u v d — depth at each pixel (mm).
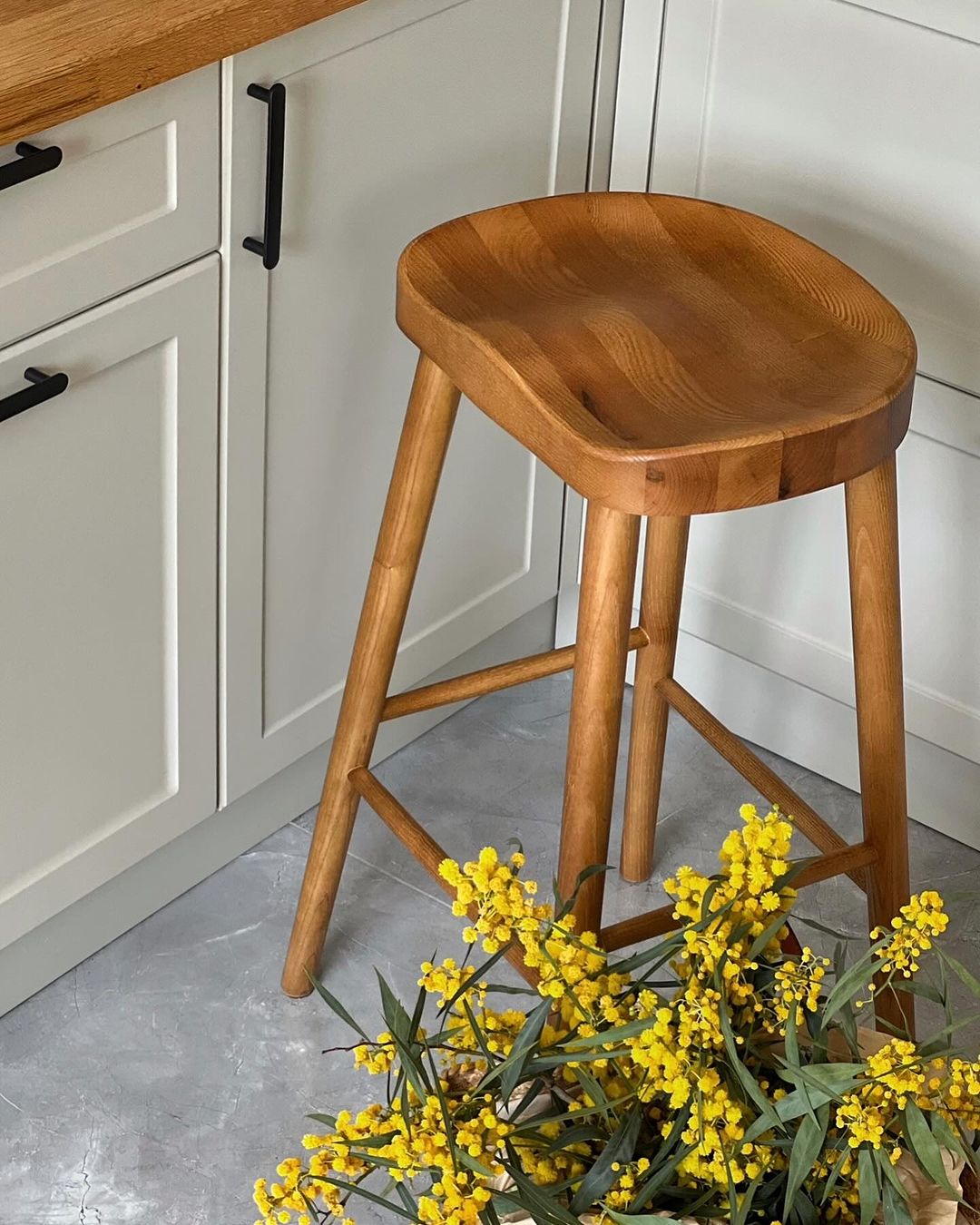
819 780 2092
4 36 1224
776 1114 1049
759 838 1146
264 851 1918
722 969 1099
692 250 1446
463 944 1826
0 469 1342
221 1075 1663
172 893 1839
